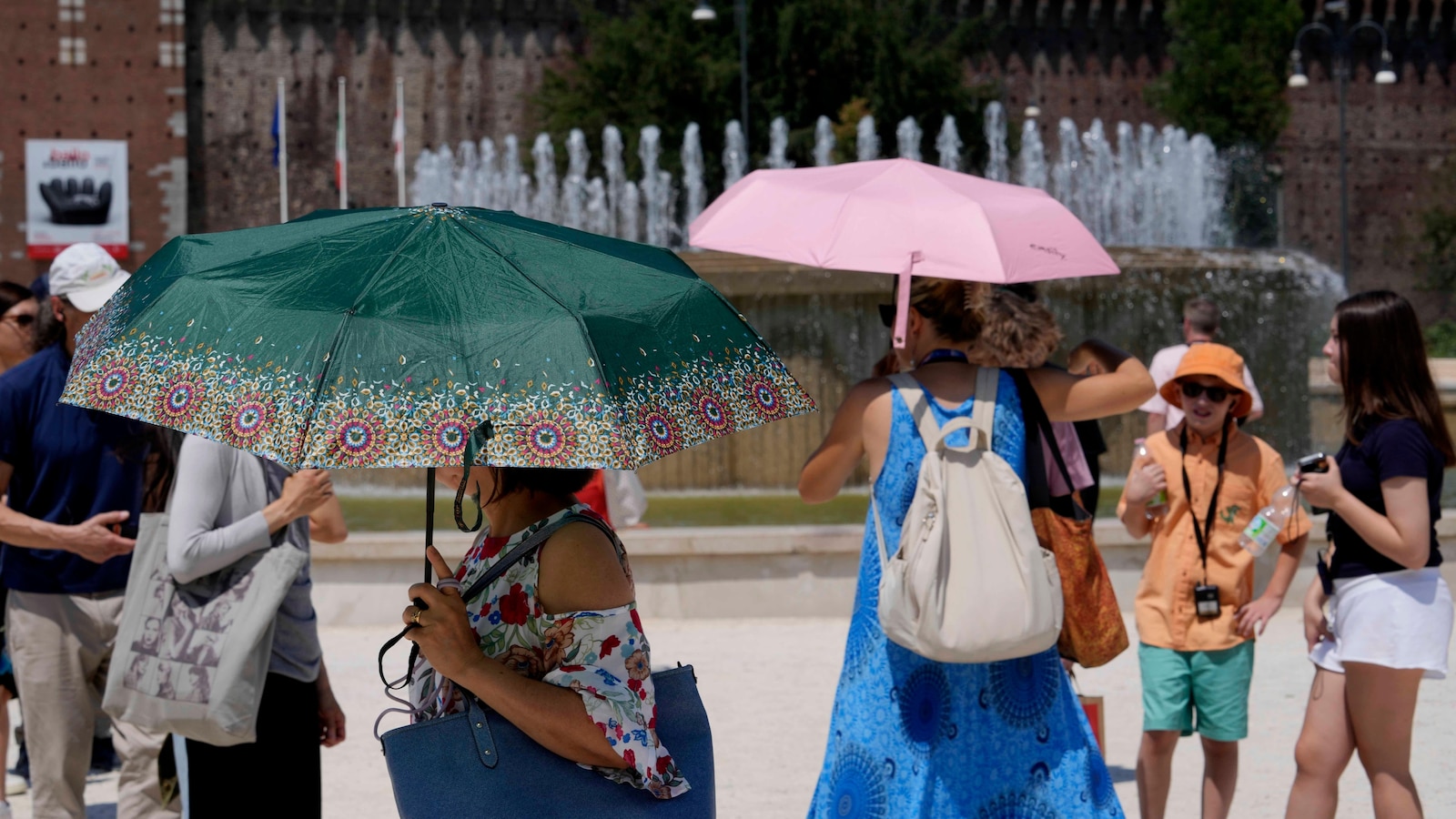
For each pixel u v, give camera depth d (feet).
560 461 10.44
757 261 69.72
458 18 286.46
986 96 274.98
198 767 20.29
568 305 11.39
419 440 10.38
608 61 260.62
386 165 284.20
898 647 17.40
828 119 256.32
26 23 265.34
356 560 46.24
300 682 20.70
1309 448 78.59
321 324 10.83
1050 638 16.60
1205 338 50.47
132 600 19.62
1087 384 17.87
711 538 46.37
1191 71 283.38
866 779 17.28
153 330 11.23
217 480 19.63
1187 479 24.75
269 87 280.51
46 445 23.67
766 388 12.59
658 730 12.91
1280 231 315.99
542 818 12.26
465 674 12.09
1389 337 21.11
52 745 24.09
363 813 28.30
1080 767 17.04
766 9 260.01
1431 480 21.09
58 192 266.36
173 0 270.87
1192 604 24.52
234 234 12.61
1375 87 320.09
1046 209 18.85
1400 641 20.80
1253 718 35.17
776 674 39.47
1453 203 313.53
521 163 277.44
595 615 12.37
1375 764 21.21
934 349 18.33
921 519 16.84
